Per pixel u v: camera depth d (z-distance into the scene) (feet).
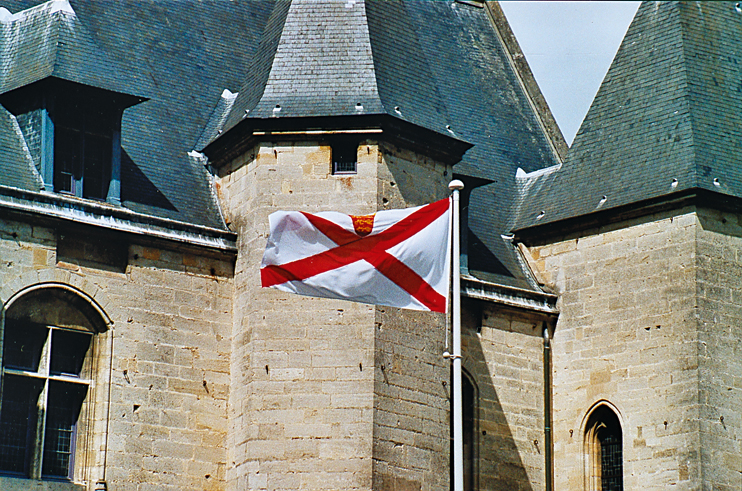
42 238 170.09
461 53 232.12
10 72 182.60
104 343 172.45
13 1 196.75
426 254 156.87
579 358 195.31
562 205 202.90
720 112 198.49
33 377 168.55
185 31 209.05
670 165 193.06
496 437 191.31
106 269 174.09
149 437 171.94
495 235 205.87
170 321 176.96
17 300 167.73
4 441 166.20
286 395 172.96
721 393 183.62
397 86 186.29
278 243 159.74
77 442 169.68
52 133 175.22
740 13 212.84
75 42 181.16
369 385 172.14
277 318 175.73
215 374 178.40
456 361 150.30
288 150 182.29
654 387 186.70
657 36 208.13
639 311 190.60
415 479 172.96
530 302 197.67
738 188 190.29
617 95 208.13
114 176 179.22
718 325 185.78
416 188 184.34
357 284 157.69
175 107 198.08
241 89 194.90
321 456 170.40
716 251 188.24
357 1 191.21
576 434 193.06
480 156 215.92
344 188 180.45
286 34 189.57
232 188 187.52
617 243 195.11
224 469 176.04
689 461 180.75
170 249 179.11
